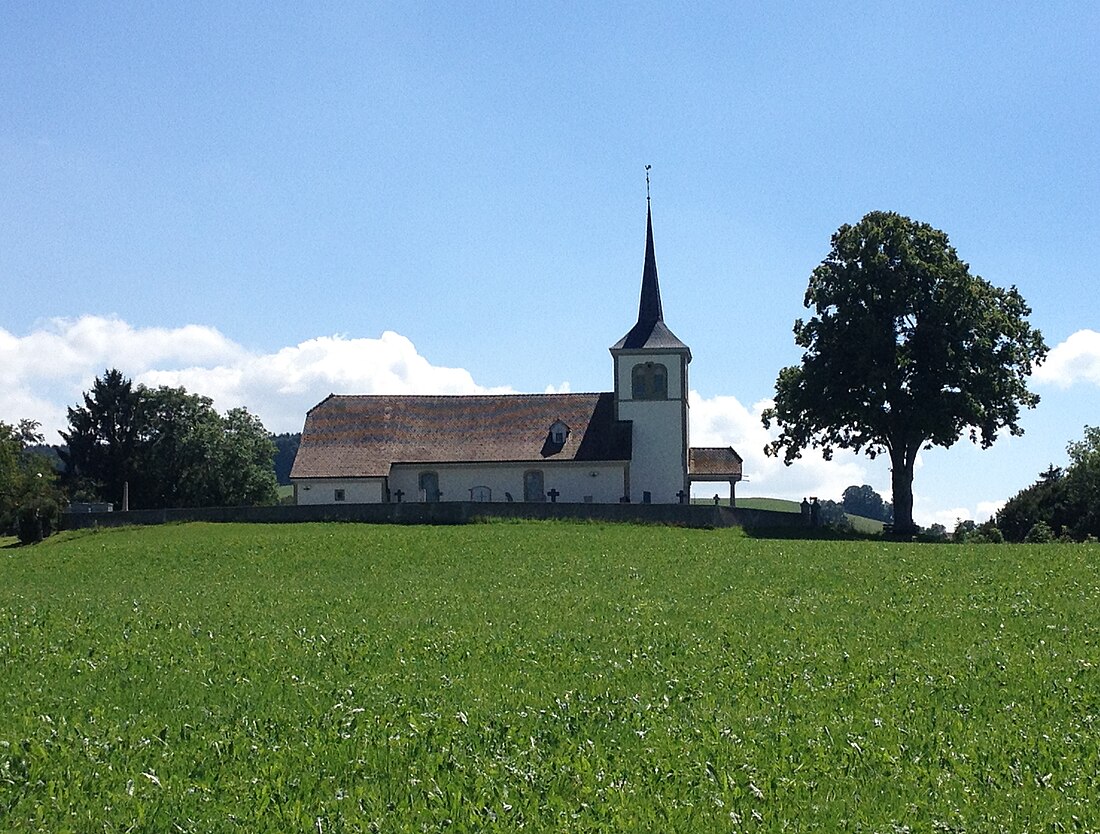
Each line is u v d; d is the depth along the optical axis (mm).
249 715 17812
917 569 41000
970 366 65375
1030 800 13117
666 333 81812
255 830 12258
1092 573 38000
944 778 13938
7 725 17297
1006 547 51500
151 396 111750
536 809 12852
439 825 12336
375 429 82062
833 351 67500
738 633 26484
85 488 108250
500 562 47531
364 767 14547
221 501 110438
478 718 17422
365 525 64250
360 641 25875
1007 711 17594
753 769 14320
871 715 17438
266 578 44562
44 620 30641
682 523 65500
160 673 21781
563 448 79562
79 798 13305
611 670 21672
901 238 66188
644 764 14547
